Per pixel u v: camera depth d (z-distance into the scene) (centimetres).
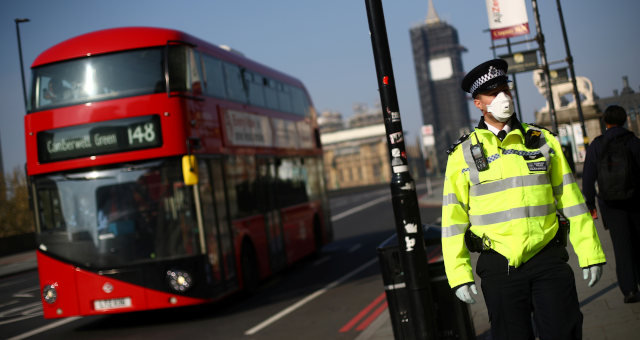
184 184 1021
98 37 1071
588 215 348
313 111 1858
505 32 2044
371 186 8112
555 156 352
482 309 773
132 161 1016
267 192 1392
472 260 1138
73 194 1023
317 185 1800
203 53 1163
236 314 1095
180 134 1023
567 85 4072
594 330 570
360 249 1991
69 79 1044
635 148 626
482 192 350
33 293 1705
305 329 911
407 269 544
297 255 1555
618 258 649
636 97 2977
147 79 1033
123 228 1012
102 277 1001
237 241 1179
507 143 349
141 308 995
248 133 1327
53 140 1032
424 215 3000
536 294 346
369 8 557
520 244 341
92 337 1002
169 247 1009
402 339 592
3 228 4822
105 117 1021
